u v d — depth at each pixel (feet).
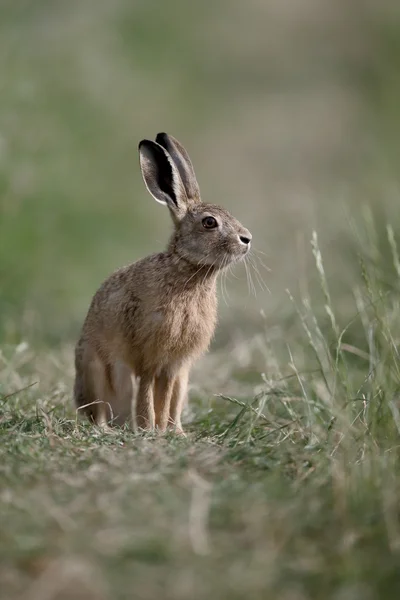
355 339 52.08
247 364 55.11
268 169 124.06
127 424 41.98
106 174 106.42
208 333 45.85
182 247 45.21
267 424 40.29
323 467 32.63
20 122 91.35
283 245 85.87
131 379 45.55
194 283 45.11
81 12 144.87
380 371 37.55
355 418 37.19
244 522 27.27
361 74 160.25
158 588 23.62
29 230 79.30
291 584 24.12
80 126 112.88
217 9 177.78
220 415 45.01
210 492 29.58
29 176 84.43
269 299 70.44
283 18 181.88
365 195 97.60
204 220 45.42
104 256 85.40
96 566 24.47
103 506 28.22
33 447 34.73
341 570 24.66
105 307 45.65
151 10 163.94
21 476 31.12
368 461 32.50
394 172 110.52
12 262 73.56
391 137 128.88
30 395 46.75
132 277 45.14
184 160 48.06
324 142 132.98
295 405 43.68
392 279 54.54
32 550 25.22
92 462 33.01
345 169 122.01
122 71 137.49
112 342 45.52
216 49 163.53
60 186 92.43
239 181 119.14
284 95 152.05
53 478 30.96
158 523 27.02
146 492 29.45
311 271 73.36
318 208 95.81
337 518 27.71
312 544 26.30
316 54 168.86
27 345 54.24
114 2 159.33
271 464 33.04
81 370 46.96
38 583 23.72
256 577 24.17
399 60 161.89
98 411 46.19
